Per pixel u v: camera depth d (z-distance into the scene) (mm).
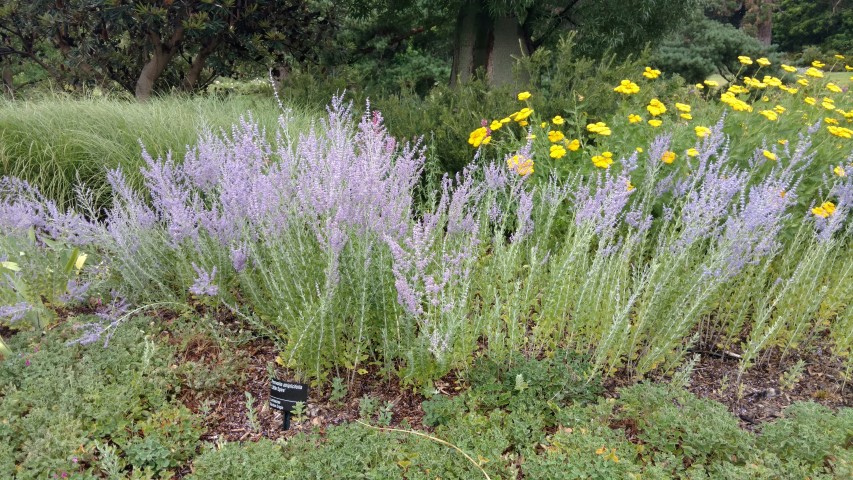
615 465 2344
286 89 8102
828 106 4824
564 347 3270
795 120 4660
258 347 3439
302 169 3391
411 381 2994
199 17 8086
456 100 6883
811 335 3500
